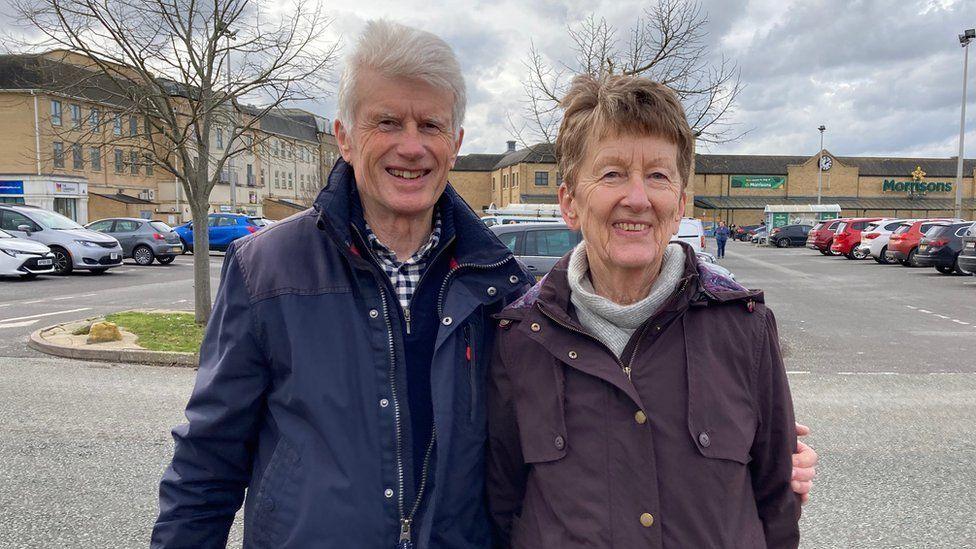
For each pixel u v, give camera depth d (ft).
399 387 4.83
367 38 4.97
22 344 25.43
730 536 4.36
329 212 4.84
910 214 205.77
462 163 219.00
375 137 4.97
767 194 208.44
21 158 116.57
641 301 4.54
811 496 11.95
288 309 4.74
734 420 4.48
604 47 34.63
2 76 112.16
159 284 47.62
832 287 51.65
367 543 4.56
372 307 4.87
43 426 15.51
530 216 61.98
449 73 5.02
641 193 4.54
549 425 4.62
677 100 4.70
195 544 4.96
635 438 4.42
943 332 30.68
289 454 4.64
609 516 4.34
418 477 4.83
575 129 4.84
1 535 10.28
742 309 4.75
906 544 10.23
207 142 26.99
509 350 4.93
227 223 78.07
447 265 5.32
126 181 149.89
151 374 20.79
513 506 5.09
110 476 12.59
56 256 51.21
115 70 24.97
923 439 14.99
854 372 22.29
